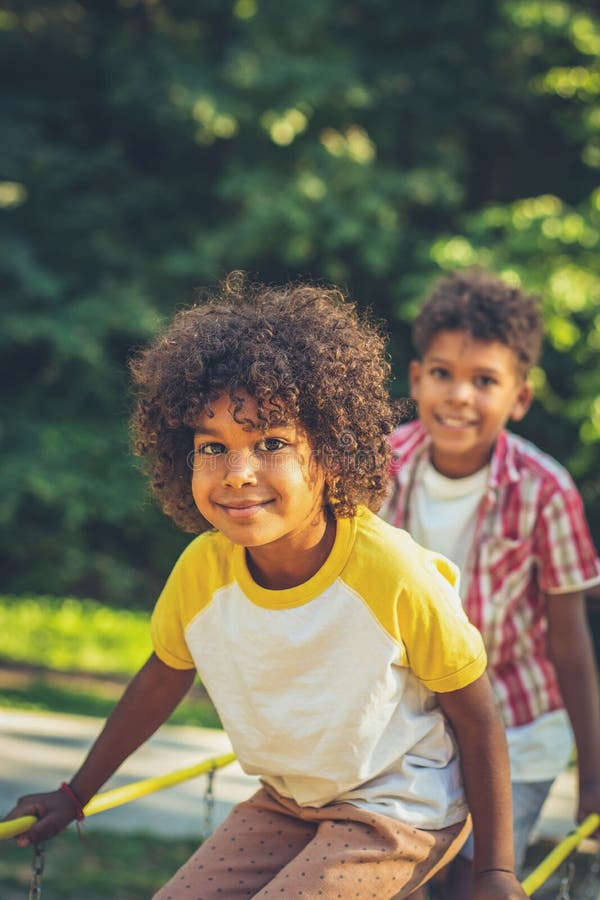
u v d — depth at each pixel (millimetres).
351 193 12320
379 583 2100
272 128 12219
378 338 2227
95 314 12648
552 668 3162
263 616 2148
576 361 11492
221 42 13891
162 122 13125
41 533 13664
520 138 13469
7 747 6789
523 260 11594
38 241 13523
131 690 2436
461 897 2721
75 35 14273
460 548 3148
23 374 13875
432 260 11875
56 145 14250
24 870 4902
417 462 3203
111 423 13562
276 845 2301
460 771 2270
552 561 3033
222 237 12609
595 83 12602
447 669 2129
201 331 2074
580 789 2971
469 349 3135
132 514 13164
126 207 13914
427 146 13094
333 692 2121
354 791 2180
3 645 11078
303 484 2025
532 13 12141
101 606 13398
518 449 3166
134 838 5367
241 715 2217
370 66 12977
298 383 2014
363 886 2080
